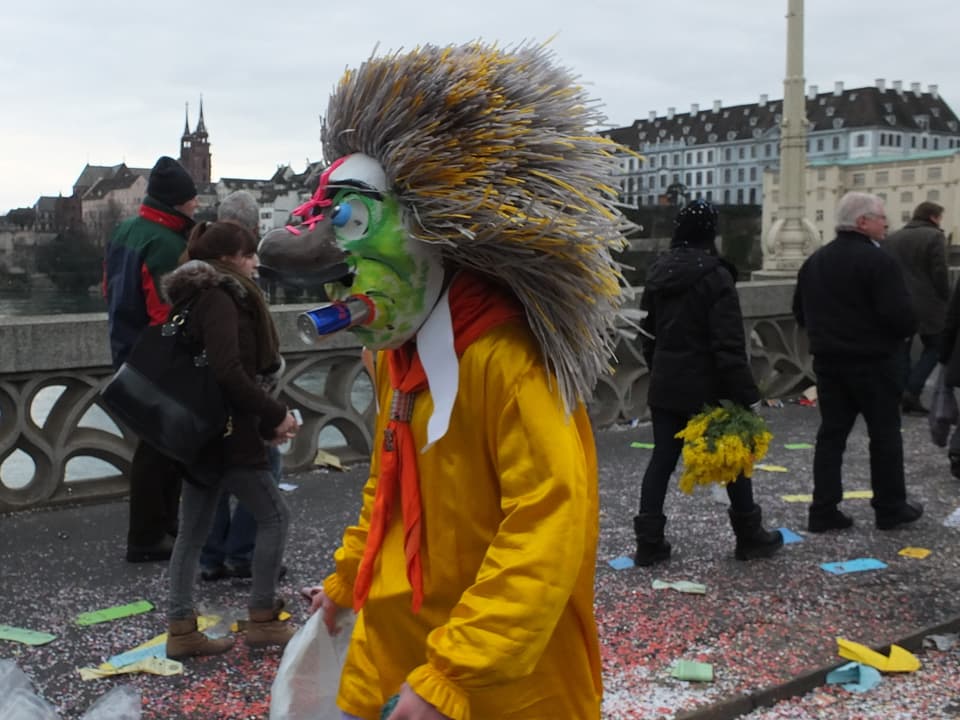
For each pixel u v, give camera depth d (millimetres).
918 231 8266
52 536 5062
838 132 94875
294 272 1699
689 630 3895
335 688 2225
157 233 4535
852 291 5008
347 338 6496
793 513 5570
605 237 1729
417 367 1765
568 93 1788
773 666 3566
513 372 1671
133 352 3479
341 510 5551
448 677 1561
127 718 3002
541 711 1750
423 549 1771
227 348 3438
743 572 4574
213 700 3299
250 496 3633
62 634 3832
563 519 1600
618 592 4328
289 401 6320
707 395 4543
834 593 4301
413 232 1701
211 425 3434
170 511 4863
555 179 1700
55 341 5395
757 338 9258
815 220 70375
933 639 3920
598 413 7859
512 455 1646
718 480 4508
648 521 4645
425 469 1756
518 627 1557
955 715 3324
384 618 1829
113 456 5754
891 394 5098
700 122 95938
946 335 5871
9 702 2830
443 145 1660
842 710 3357
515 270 1714
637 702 3287
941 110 99000
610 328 1868
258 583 3701
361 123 1719
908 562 4715
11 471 6488
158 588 4352
